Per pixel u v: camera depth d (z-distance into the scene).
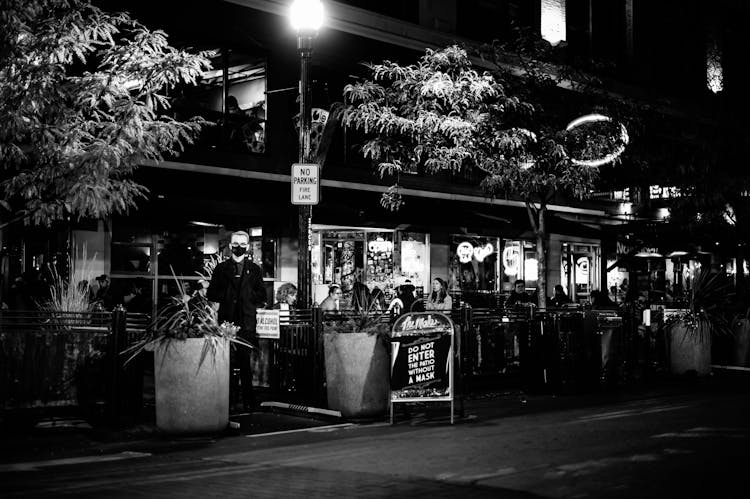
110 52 11.66
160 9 17.45
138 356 10.48
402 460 7.93
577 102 18.31
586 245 29.11
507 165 16.91
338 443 9.10
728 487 6.52
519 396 13.64
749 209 23.88
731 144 23.38
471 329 13.78
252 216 18.94
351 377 10.70
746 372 17.72
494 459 7.84
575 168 17.36
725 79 35.06
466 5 24.55
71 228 16.27
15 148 10.98
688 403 12.38
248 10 19.00
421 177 22.95
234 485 6.87
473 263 25.16
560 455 7.96
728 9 35.31
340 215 19.22
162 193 17.23
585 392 14.08
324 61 20.45
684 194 22.75
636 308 16.53
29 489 6.77
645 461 7.57
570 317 14.10
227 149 18.73
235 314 11.65
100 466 7.89
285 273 19.64
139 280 17.50
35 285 14.62
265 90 19.56
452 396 10.52
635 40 30.75
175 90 17.95
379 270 22.59
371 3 21.83
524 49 18.75
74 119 11.55
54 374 9.90
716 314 17.31
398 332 10.62
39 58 10.91
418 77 16.59
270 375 12.53
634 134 18.70
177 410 9.33
